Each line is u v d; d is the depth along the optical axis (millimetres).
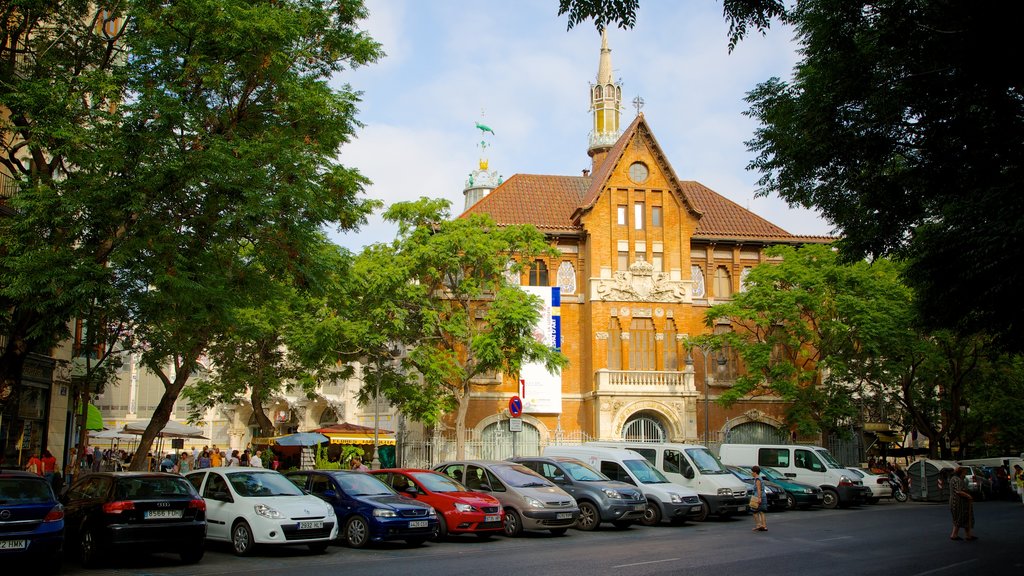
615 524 26047
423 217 42531
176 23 18500
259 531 17781
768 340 44906
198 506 16906
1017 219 15125
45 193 17141
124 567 16344
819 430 44562
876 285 42812
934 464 41031
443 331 43281
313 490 21016
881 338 41656
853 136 16859
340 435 43000
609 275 49688
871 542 21312
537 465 26172
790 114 18422
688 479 29109
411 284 40750
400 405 41188
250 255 20281
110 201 17016
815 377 45250
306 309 37219
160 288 17672
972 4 13266
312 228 19875
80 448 27656
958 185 16750
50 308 17281
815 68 17375
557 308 47812
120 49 20875
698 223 53469
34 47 20797
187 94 19141
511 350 40656
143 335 24031
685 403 47938
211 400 42188
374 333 38094
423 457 46781
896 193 17500
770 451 37094
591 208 50094
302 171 19547
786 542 21172
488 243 41969
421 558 17703
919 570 16156
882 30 15453
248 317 33438
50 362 29859
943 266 17984
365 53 21781
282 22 18984
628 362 48750
